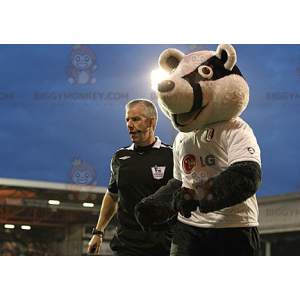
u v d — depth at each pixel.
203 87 2.88
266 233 13.82
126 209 3.97
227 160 2.99
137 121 4.01
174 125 3.06
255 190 2.71
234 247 3.07
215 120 3.00
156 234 3.88
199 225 3.16
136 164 3.97
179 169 3.36
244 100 2.93
